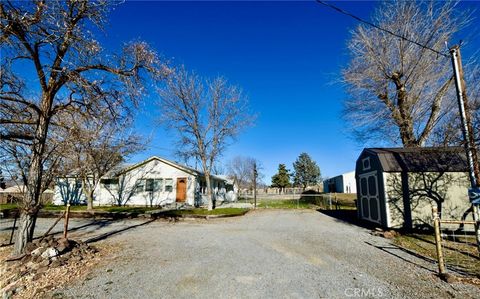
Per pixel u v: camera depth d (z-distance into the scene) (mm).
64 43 6355
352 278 4730
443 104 14086
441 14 13305
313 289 4234
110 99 7344
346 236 8883
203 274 4945
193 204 20578
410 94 14758
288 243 7742
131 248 7098
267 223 12477
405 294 4035
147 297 3949
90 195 17016
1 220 13453
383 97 15742
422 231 9797
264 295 4004
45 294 4070
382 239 8344
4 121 6164
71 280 4648
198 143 18297
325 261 5832
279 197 38938
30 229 6414
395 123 15633
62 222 12875
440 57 13625
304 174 57625
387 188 10438
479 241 5461
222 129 18734
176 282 4543
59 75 6703
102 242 7949
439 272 4777
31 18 5594
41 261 5441
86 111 7301
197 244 7621
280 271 5117
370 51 15281
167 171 21250
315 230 10227
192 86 18031
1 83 5785
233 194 33812
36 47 6211
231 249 6965
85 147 13188
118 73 7168
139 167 21531
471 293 4047
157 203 20844
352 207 21672
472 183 5758
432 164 10352
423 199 10086
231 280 4633
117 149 16797
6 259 5773
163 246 7355
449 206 9859
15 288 4312
